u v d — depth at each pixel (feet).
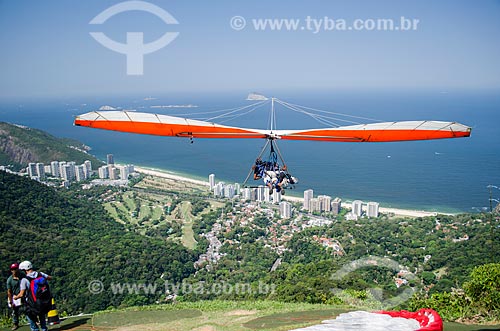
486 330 33.53
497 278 44.52
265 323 35.78
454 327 35.01
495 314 42.24
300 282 76.43
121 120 33.99
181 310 44.11
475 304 44.96
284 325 34.37
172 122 34.53
